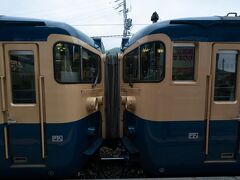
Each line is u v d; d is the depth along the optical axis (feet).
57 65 11.47
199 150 11.98
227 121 11.91
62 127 11.53
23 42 11.16
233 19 11.64
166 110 11.73
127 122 16.53
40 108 11.37
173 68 11.65
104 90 17.26
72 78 12.17
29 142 11.52
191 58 11.68
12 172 11.72
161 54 11.74
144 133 12.45
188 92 11.68
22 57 11.27
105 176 14.62
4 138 11.38
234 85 11.87
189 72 11.73
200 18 11.80
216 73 11.74
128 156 14.23
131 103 14.51
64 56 11.72
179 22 11.69
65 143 11.64
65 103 11.60
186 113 11.76
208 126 11.84
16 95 11.38
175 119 11.78
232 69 11.80
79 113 12.52
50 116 11.43
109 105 17.34
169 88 11.63
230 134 11.97
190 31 11.57
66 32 11.78
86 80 13.93
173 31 11.60
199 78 11.64
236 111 11.90
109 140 17.95
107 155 17.84
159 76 11.79
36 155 11.60
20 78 11.34
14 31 11.15
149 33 12.30
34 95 11.38
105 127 17.51
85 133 13.50
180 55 11.63
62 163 11.71
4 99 11.23
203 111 11.80
